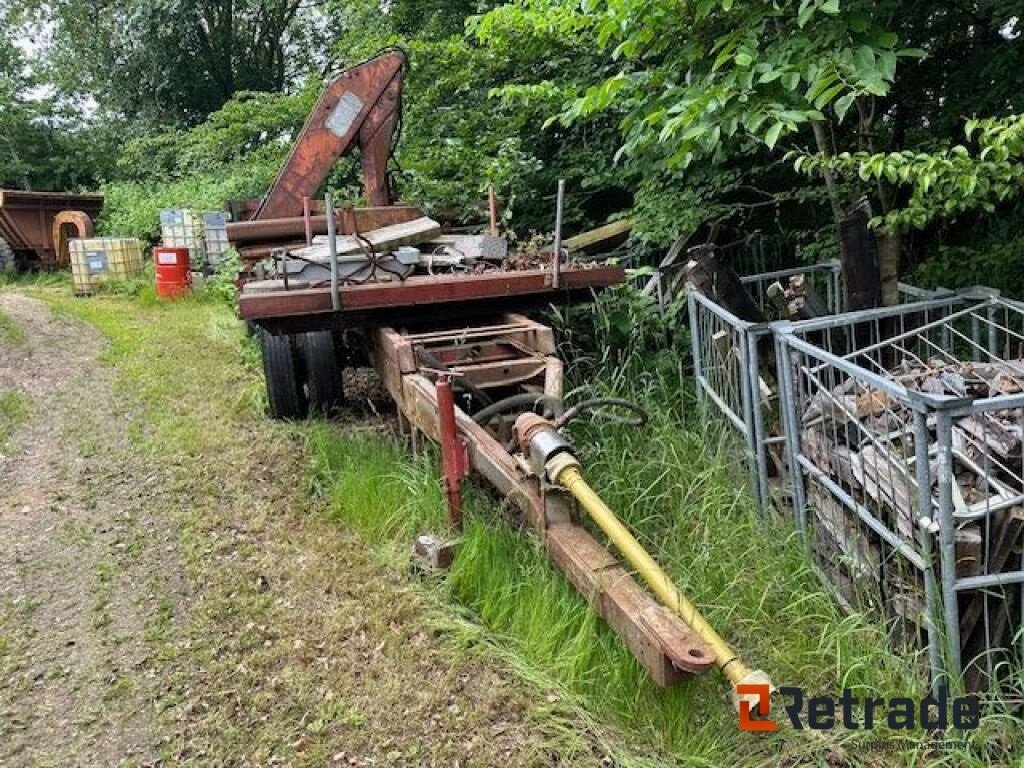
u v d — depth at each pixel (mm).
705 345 4773
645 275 6203
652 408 4824
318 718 2820
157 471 4844
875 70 3662
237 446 5148
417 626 3246
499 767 2580
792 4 4094
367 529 3996
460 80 8156
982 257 5375
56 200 15203
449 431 3566
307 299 4465
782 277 6168
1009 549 2742
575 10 5855
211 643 3238
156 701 2957
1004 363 3621
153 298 10828
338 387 5570
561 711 2789
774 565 3336
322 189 8125
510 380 4203
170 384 6508
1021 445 2881
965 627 2814
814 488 3523
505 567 3449
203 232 12750
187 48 21016
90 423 5754
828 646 2941
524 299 5062
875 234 4598
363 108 6375
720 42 3973
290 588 3574
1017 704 2693
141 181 18438
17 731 2855
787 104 4121
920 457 2545
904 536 2830
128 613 3480
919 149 5016
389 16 10156
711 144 4098
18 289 12820
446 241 5480
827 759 2586
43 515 4383
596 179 7258
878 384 2734
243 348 7398
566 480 3008
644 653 2518
